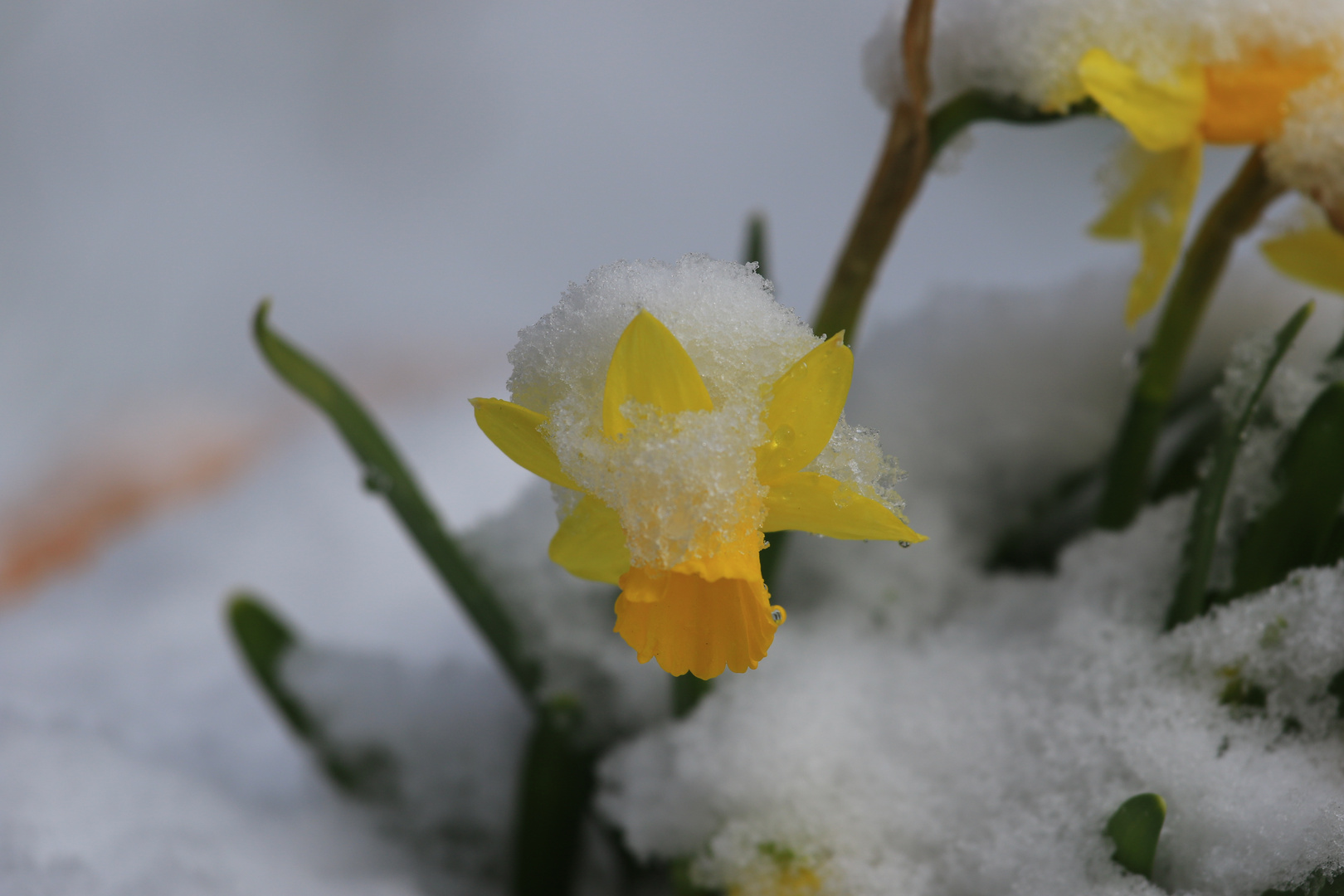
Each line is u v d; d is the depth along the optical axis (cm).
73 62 221
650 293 77
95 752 96
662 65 244
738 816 84
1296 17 80
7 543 165
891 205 83
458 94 237
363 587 156
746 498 76
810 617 89
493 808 96
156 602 154
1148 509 87
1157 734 82
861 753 84
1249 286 89
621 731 89
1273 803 80
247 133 228
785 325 77
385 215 224
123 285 199
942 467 94
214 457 184
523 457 77
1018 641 86
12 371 188
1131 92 81
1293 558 82
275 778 112
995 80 83
